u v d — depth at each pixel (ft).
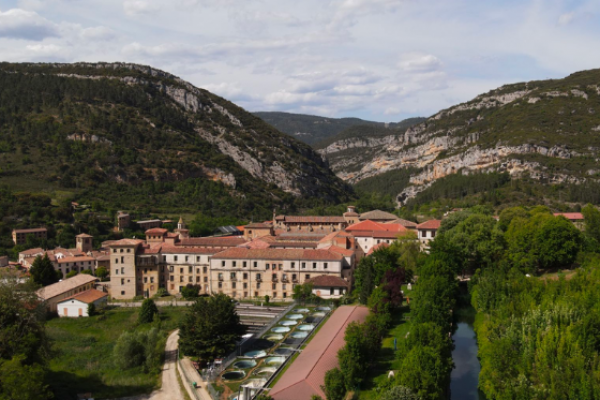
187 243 631.97
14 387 256.73
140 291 584.40
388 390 267.80
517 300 387.75
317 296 511.40
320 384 296.71
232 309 380.37
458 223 623.36
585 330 301.02
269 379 311.68
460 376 351.67
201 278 584.40
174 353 399.44
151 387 338.13
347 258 568.00
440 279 429.79
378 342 359.66
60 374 357.41
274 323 440.45
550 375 274.77
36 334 333.62
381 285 445.37
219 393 305.73
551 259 519.19
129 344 376.89
